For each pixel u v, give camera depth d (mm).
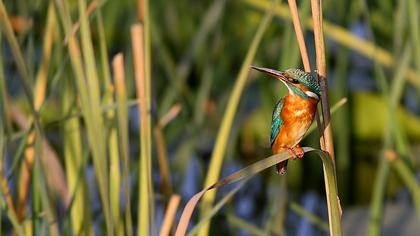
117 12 16219
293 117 7926
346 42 12109
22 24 11148
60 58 8734
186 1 17422
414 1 10242
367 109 14539
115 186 8141
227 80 16281
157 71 15555
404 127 14000
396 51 11641
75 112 8734
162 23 17094
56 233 8469
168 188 9586
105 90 8273
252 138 14594
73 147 8742
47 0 11117
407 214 11938
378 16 16312
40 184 7863
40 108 7969
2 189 7688
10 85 13297
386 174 10289
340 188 13398
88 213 8547
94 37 15758
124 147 7441
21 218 8680
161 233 7879
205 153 14094
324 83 6496
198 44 15406
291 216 12336
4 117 8305
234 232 11164
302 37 6484
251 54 7926
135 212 10930
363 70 17375
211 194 8125
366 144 14250
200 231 8117
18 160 8164
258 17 16078
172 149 14352
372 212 10273
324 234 12086
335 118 14406
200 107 14562
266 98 13992
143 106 7414
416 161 13125
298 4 11719
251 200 12844
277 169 8062
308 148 6129
